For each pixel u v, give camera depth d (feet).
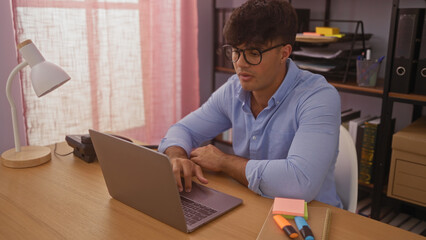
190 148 4.53
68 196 3.57
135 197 3.27
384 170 6.62
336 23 8.02
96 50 7.59
